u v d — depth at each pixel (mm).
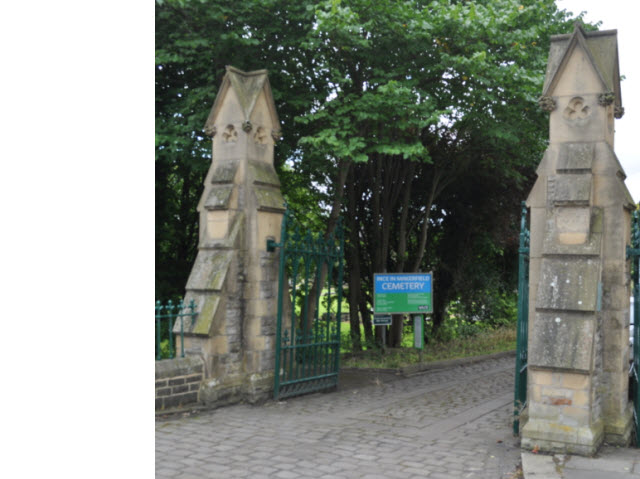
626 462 5965
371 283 17438
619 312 6789
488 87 11719
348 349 15500
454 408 8992
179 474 5629
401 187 17266
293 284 9477
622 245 6781
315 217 16312
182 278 14297
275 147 12375
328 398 9703
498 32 10719
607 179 6820
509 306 20734
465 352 15875
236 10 10828
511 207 18031
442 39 11266
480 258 19719
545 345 6410
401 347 16109
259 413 8352
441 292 18828
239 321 9031
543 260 6742
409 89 10516
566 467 5754
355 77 12320
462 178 17609
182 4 10055
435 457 6273
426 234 17422
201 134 11953
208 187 9375
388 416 8328
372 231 17062
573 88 6945
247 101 9320
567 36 7168
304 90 12094
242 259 9125
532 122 12703
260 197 9133
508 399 9820
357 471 5762
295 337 9750
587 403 6230
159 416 7844
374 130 12148
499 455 6371
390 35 11242
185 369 8250
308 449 6527
